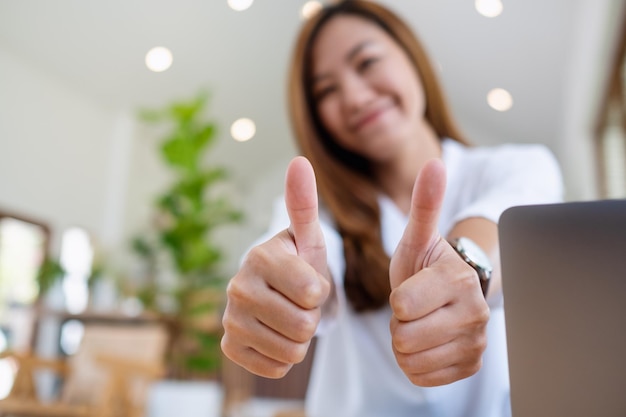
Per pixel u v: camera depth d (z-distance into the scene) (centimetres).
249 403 428
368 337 68
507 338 31
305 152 81
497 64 536
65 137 586
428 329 32
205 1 527
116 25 529
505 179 70
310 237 35
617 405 28
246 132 275
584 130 461
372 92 79
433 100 86
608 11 316
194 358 296
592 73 381
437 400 60
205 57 586
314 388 78
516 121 619
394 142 80
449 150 80
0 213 520
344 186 75
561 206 31
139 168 659
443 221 73
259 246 35
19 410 244
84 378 271
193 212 300
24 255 553
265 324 33
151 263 486
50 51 542
